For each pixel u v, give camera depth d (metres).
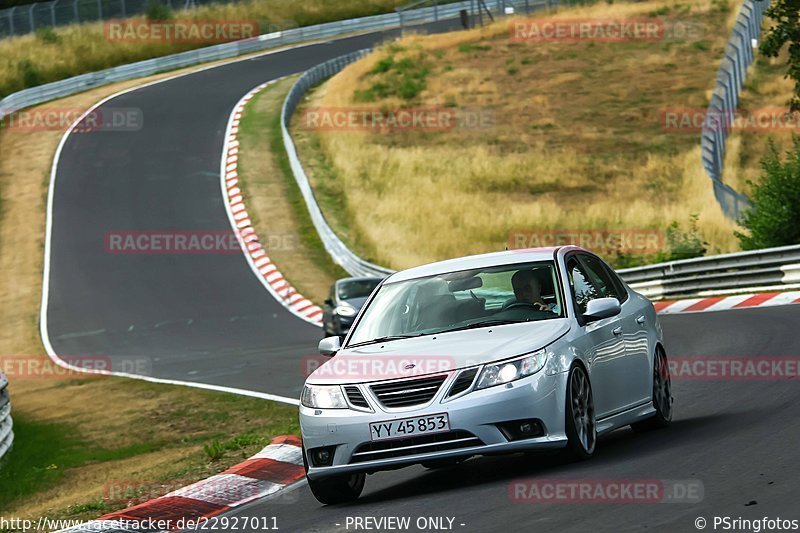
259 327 111.44
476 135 191.75
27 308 129.62
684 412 40.00
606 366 32.34
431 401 28.69
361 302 90.94
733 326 67.38
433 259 136.00
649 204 144.75
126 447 53.38
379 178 173.12
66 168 186.12
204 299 127.31
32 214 166.12
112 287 134.50
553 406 29.02
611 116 194.88
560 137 186.50
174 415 61.28
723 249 112.75
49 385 85.00
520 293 32.50
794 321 64.00
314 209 152.00
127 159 189.12
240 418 57.22
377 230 148.38
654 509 23.47
